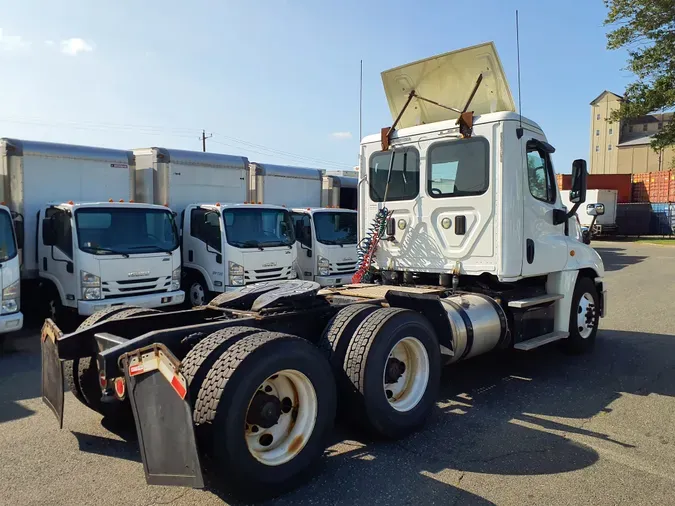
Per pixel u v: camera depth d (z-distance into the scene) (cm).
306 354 365
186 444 304
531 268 598
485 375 627
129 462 405
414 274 656
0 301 753
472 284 616
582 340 708
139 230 945
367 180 684
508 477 373
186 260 1129
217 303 493
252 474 329
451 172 602
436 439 441
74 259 868
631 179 4106
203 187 1197
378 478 372
